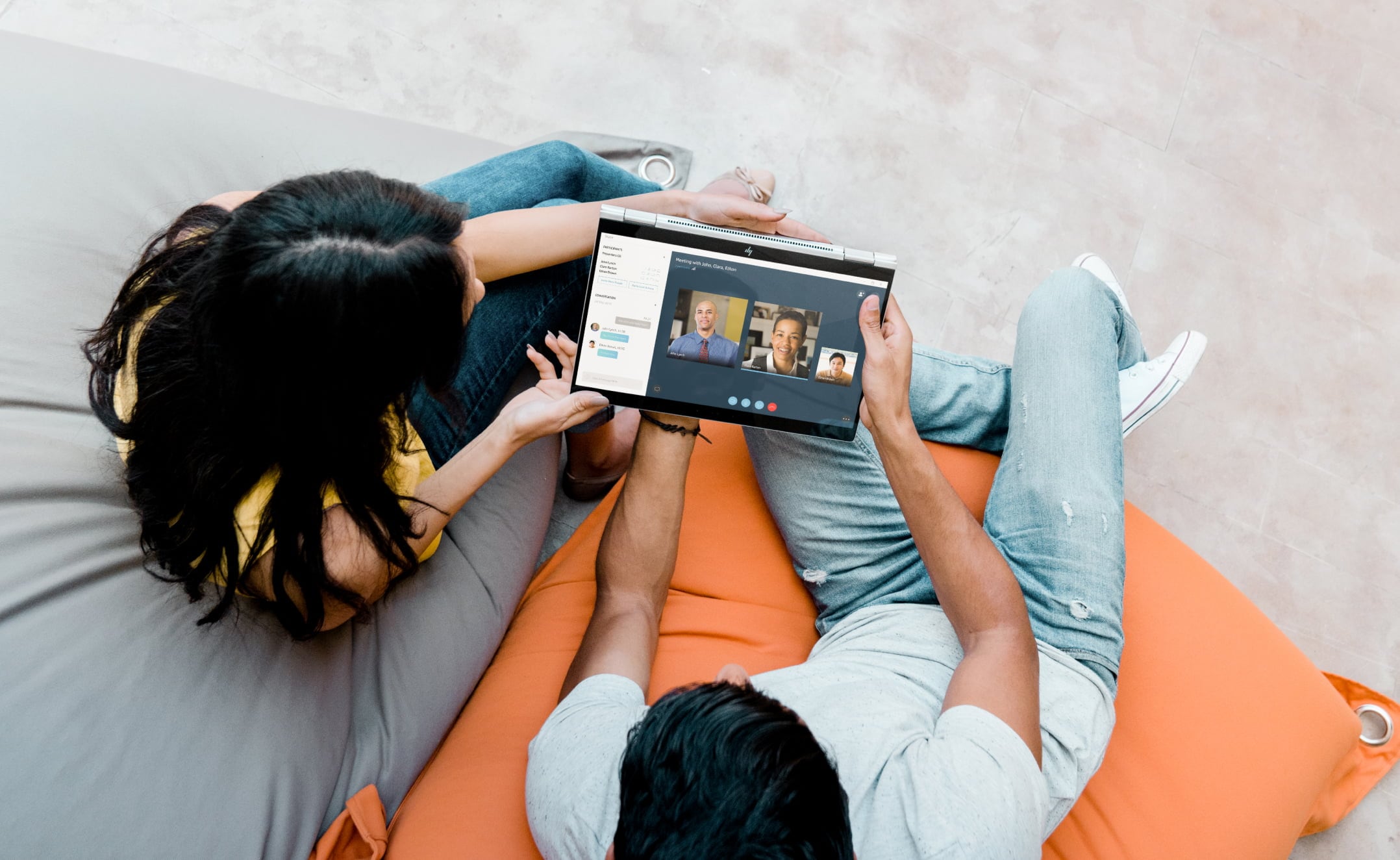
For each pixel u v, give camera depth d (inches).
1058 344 43.5
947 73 66.8
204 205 31.9
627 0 65.5
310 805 33.5
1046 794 29.4
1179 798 37.9
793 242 34.2
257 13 62.2
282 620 31.8
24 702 28.9
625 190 52.4
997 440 48.0
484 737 37.4
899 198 64.4
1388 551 60.8
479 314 42.1
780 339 35.5
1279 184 67.6
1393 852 52.8
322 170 47.9
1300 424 62.7
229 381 25.5
